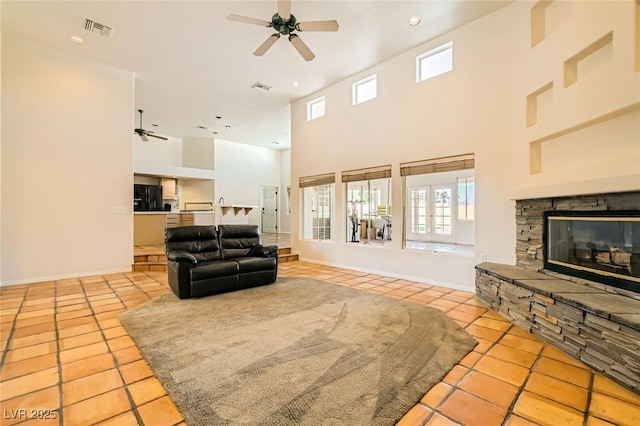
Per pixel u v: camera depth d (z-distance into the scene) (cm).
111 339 256
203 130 883
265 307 340
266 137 962
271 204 1143
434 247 773
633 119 230
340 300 368
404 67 475
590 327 211
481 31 393
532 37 327
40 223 448
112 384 190
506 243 374
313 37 427
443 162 435
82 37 422
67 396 177
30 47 437
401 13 379
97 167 493
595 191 245
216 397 175
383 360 220
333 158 593
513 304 294
